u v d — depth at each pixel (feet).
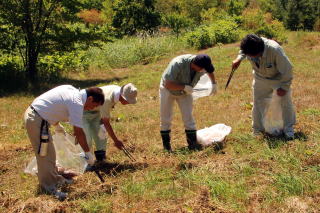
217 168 18.74
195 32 73.72
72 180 18.83
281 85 21.36
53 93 17.07
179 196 16.48
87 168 20.26
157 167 19.77
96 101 17.20
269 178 17.25
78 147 20.01
